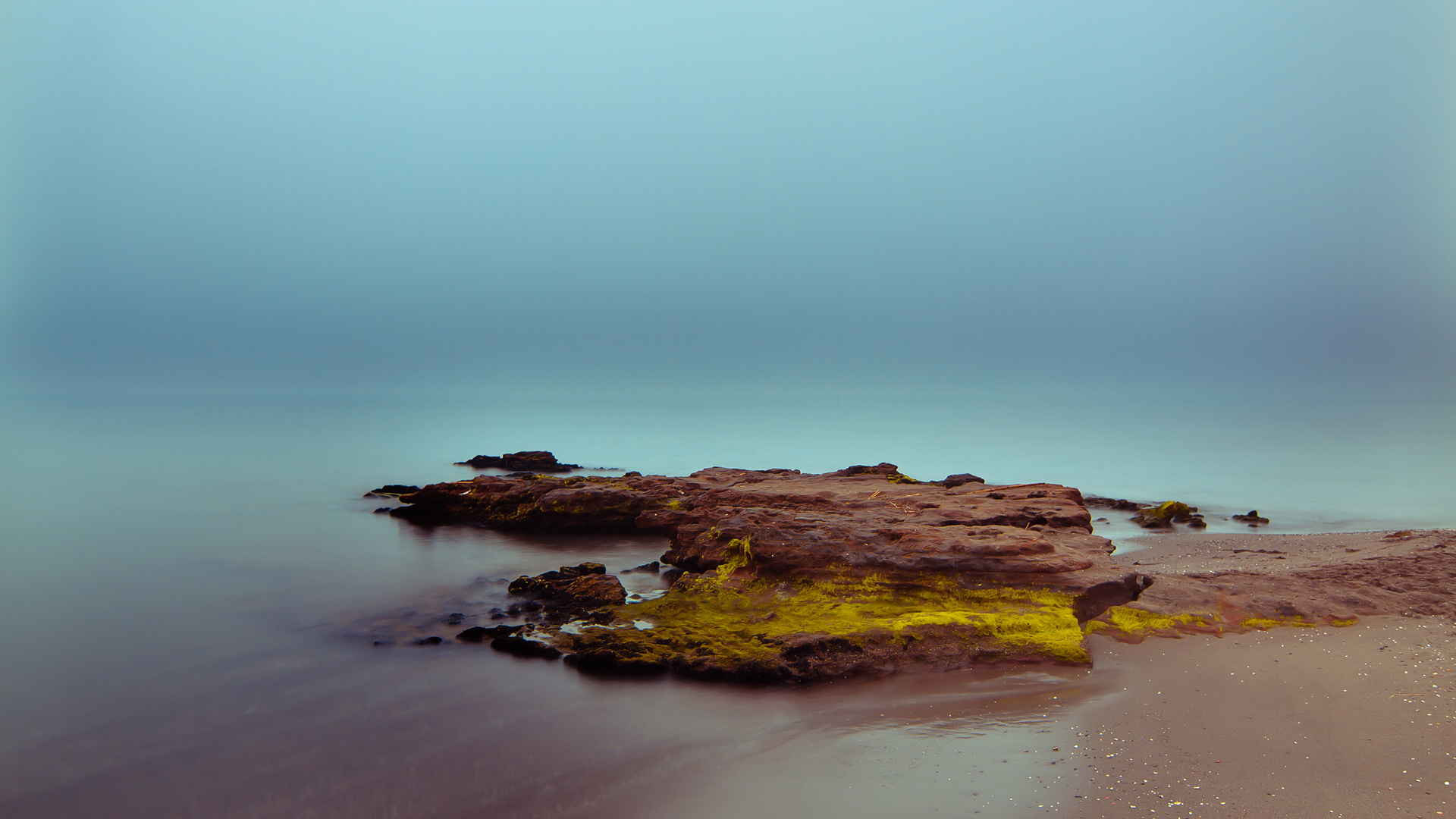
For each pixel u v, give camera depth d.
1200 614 15.93
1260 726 11.66
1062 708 12.69
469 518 31.22
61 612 19.75
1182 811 9.63
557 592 20.06
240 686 15.10
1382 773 10.25
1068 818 9.59
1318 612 15.90
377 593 21.09
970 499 24.05
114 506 35.19
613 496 28.88
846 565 17.55
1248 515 30.38
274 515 33.00
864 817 9.88
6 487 40.31
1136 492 37.38
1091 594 16.30
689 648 15.33
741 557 19.03
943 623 15.02
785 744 11.99
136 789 11.53
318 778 11.69
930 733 12.10
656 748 12.05
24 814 10.95
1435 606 15.99
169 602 20.56
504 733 12.80
